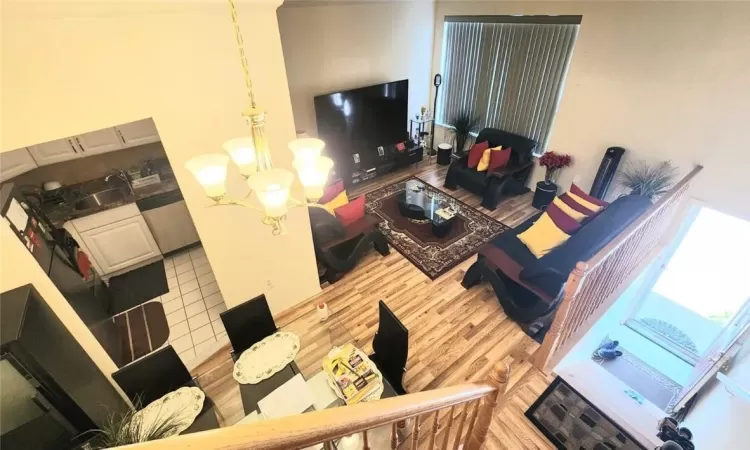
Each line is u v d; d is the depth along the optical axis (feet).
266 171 4.56
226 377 6.92
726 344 10.08
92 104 5.94
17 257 6.19
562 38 14.20
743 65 9.89
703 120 11.03
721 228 12.47
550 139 16.01
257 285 10.05
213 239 8.59
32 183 11.56
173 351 6.84
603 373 11.21
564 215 11.34
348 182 18.19
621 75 12.59
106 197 12.56
